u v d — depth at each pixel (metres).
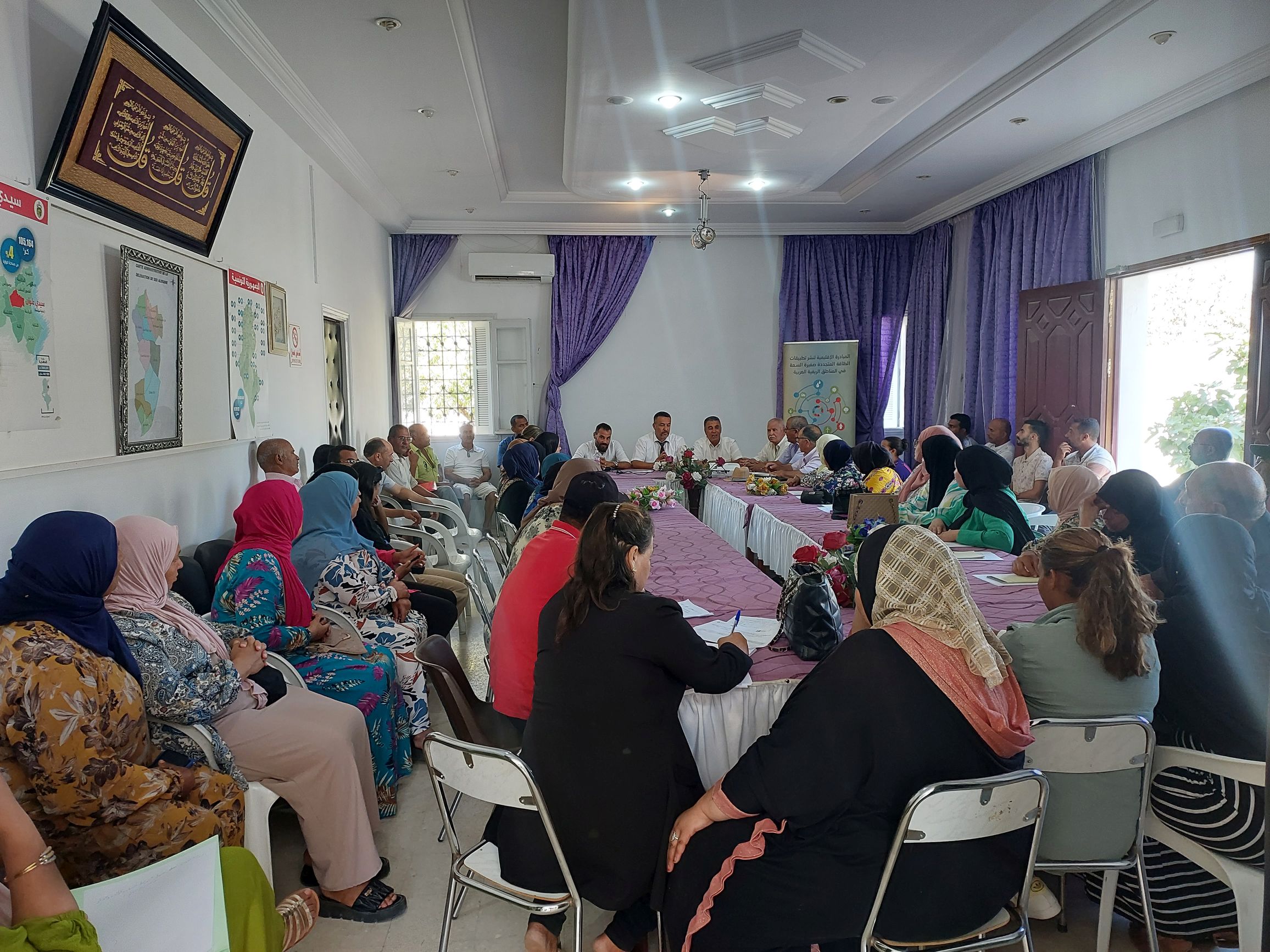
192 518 3.53
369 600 3.20
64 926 1.24
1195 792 1.80
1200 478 2.74
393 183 6.80
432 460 8.07
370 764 2.34
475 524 8.25
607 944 1.83
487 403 8.77
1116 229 5.70
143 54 2.73
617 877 1.73
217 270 3.79
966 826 1.49
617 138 5.32
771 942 1.59
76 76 2.63
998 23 3.74
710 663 1.79
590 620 1.77
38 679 1.57
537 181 7.05
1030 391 6.48
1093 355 5.86
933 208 7.83
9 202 2.23
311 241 5.49
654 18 3.58
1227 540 1.94
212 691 2.02
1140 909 1.95
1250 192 4.61
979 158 6.15
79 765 1.60
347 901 2.15
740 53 3.94
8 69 2.29
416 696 3.01
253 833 1.95
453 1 3.57
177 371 3.28
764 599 2.69
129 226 2.94
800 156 5.81
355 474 4.09
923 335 8.41
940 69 4.31
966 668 1.55
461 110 4.95
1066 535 1.92
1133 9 3.73
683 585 2.89
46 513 2.45
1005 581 2.89
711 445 7.95
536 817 1.74
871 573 1.69
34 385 2.35
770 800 1.53
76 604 1.69
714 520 6.14
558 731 1.76
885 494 3.44
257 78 4.04
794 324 8.87
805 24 3.70
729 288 8.94
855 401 8.66
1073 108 5.04
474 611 5.16
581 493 2.35
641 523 1.86
